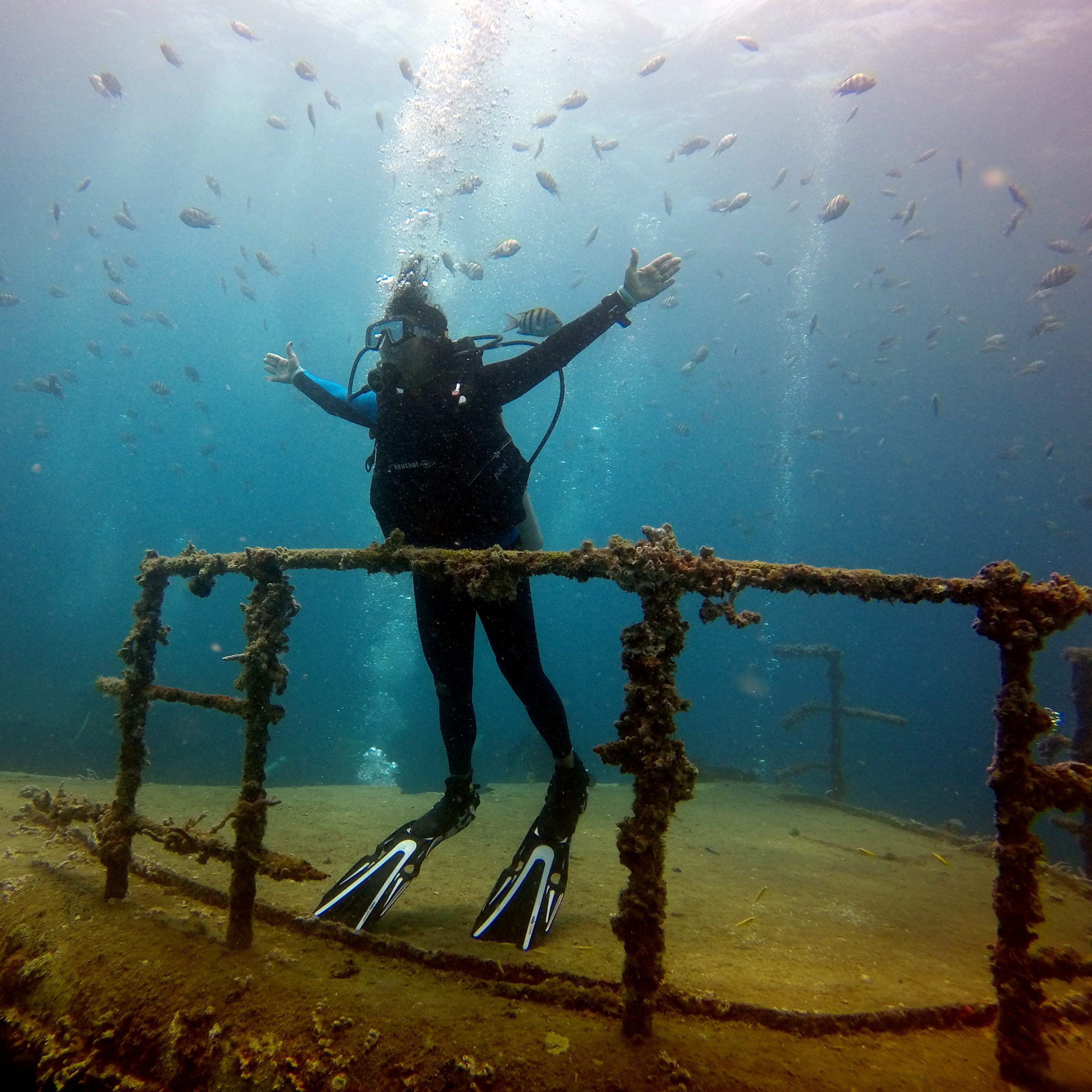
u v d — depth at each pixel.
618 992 1.71
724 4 17.92
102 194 34.94
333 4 19.64
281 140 28.52
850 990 2.02
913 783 17.80
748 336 44.84
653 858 1.51
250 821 1.91
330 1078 1.44
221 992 1.70
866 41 18.92
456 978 1.79
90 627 28.08
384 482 2.77
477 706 22.55
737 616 1.56
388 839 2.59
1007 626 1.50
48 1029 1.81
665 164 26.30
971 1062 1.53
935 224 31.70
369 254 41.62
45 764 10.30
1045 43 18.81
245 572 2.10
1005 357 47.59
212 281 46.31
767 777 14.91
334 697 19.81
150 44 22.06
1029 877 1.49
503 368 2.64
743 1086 1.36
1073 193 28.06
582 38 18.98
